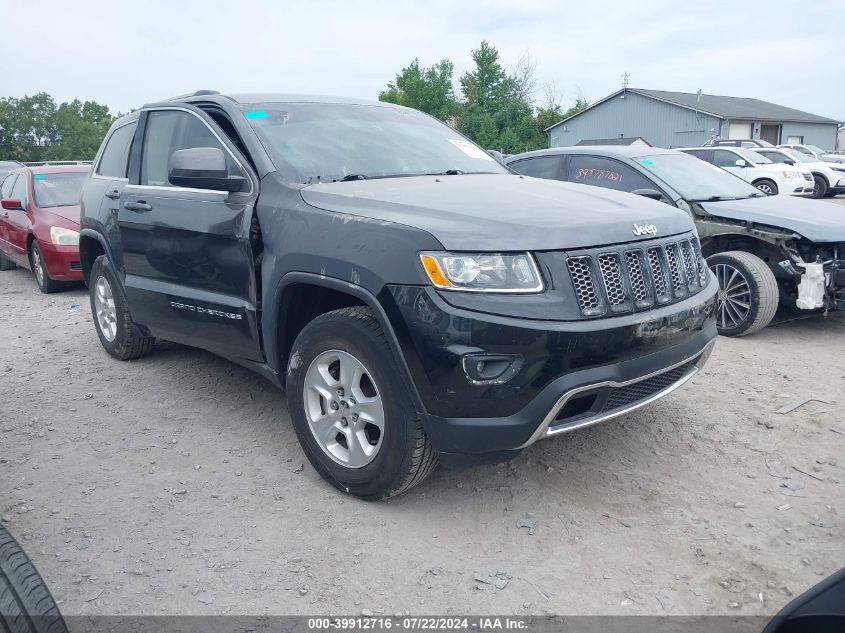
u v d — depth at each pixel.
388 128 4.50
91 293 5.66
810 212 6.16
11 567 1.93
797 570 2.79
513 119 54.22
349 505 3.33
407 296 2.86
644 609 2.59
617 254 3.05
